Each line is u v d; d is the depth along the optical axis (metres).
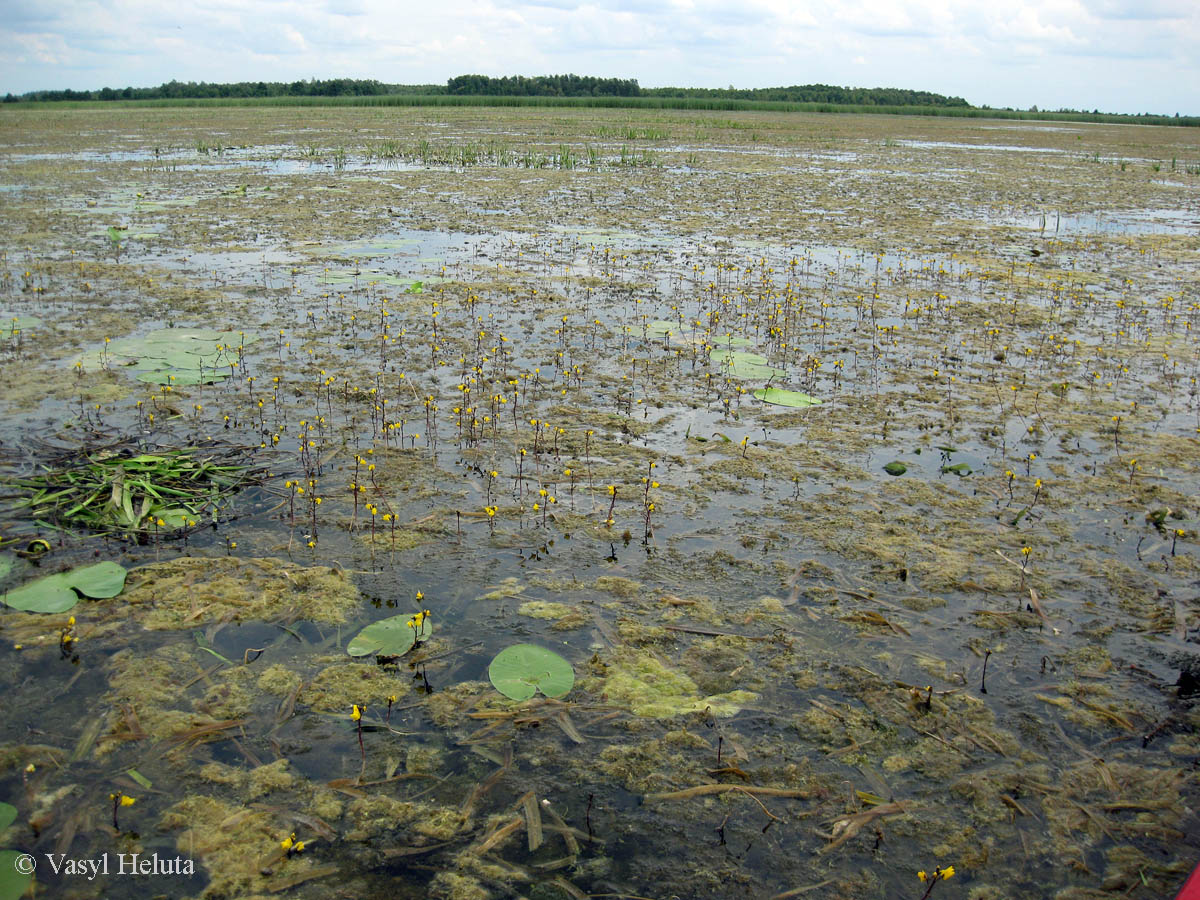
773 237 13.28
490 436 5.87
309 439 5.70
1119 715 3.46
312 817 2.94
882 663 3.75
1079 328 8.66
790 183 20.08
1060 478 5.43
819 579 4.34
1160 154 31.70
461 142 29.50
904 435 6.04
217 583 4.15
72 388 6.40
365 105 62.38
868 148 30.95
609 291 9.73
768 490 5.23
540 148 27.78
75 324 7.99
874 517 4.92
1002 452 5.79
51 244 11.45
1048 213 16.25
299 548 4.46
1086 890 2.76
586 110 57.94
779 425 6.18
